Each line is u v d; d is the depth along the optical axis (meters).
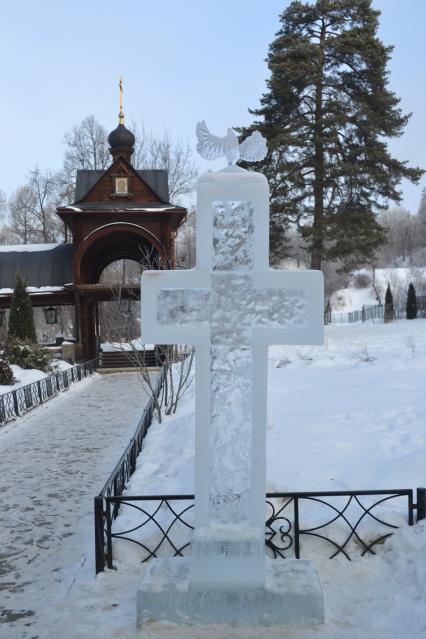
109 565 4.94
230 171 4.15
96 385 20.73
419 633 3.74
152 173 29.22
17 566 5.56
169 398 13.57
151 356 25.70
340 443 7.39
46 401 16.55
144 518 5.66
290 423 8.52
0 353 19.30
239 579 3.93
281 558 4.69
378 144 26.25
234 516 4.12
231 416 4.12
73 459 10.00
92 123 42.38
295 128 25.97
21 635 4.16
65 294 26.67
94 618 4.20
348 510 5.26
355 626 3.90
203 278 4.07
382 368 14.35
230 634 3.85
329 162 26.09
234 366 4.10
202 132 4.19
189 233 42.69
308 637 3.79
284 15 27.62
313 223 26.80
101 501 4.91
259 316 4.08
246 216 4.06
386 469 6.24
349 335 24.59
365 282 69.75
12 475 9.05
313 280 4.04
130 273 47.34
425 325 27.56
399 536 4.78
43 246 29.20
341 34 26.53
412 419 8.63
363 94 26.88
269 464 6.14
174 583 4.03
